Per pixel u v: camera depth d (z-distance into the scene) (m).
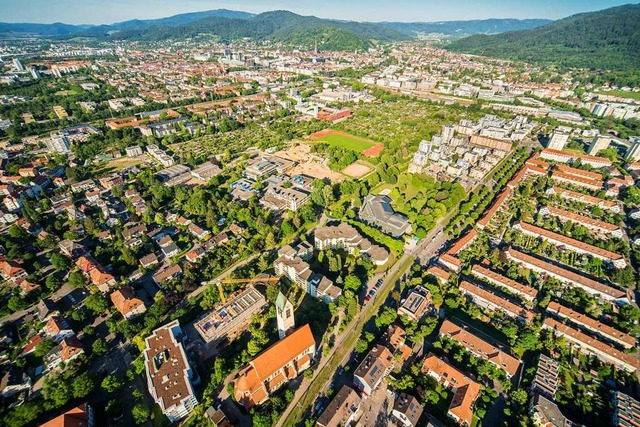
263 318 185.00
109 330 178.62
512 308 188.38
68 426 123.81
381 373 150.50
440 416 141.25
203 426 137.25
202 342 173.38
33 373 157.38
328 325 182.88
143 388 151.38
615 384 156.12
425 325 177.88
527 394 147.88
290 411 143.00
